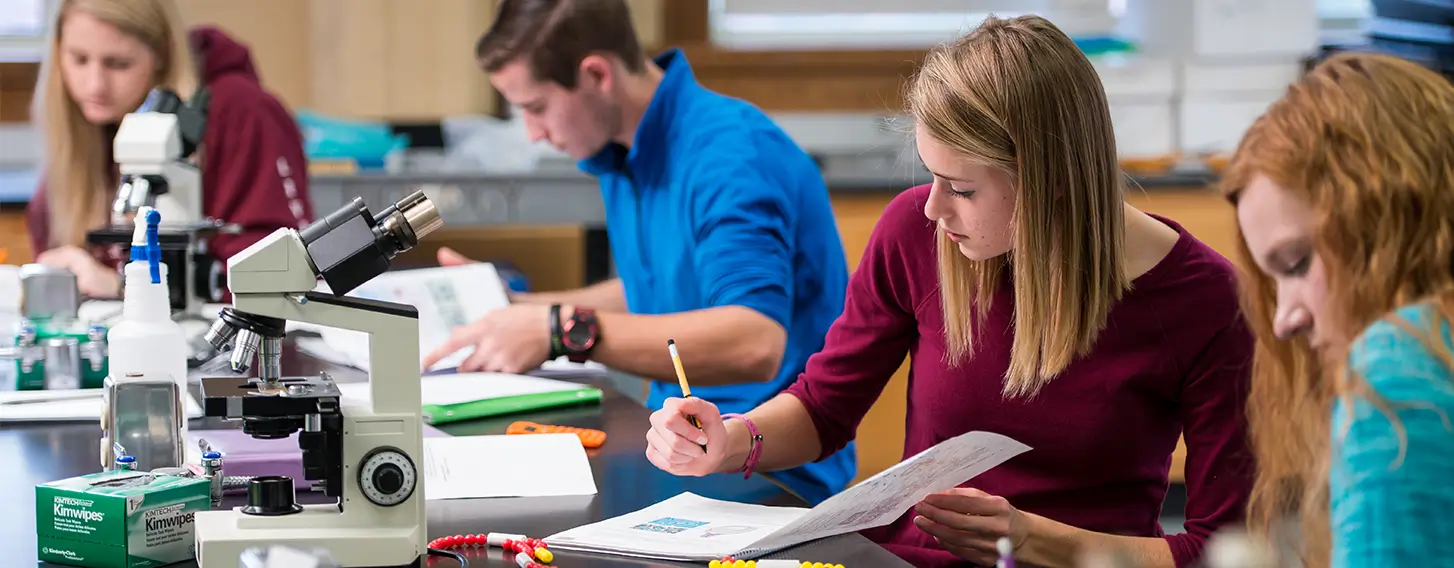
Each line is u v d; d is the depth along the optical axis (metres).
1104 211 1.33
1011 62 1.28
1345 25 4.33
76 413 1.54
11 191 3.72
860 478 3.44
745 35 4.41
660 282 2.12
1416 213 0.89
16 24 4.24
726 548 1.06
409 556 1.01
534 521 1.16
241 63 2.84
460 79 4.13
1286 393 1.11
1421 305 0.88
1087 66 1.32
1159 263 1.39
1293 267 0.95
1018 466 1.46
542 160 3.83
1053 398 1.42
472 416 1.62
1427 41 3.69
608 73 2.03
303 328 2.36
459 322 2.15
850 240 3.62
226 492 1.18
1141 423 1.42
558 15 2.00
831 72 4.36
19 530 1.08
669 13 4.35
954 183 1.30
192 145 2.15
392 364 1.01
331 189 3.55
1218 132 3.86
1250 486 1.36
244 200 2.72
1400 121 0.90
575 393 1.71
